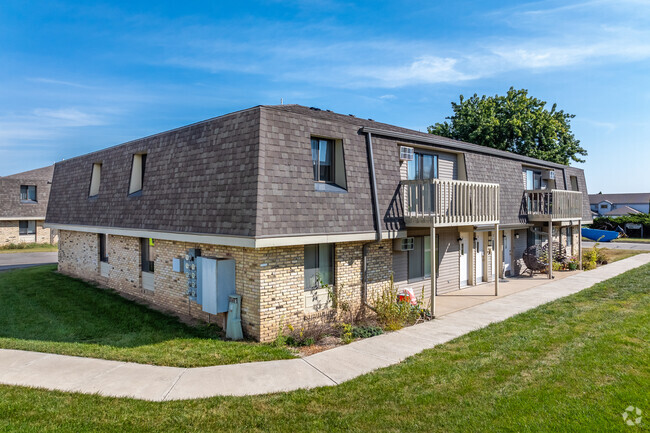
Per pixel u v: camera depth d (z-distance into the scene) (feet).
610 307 40.09
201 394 21.22
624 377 23.44
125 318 36.76
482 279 57.36
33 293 48.08
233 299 30.96
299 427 18.19
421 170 45.73
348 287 36.19
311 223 31.12
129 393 21.17
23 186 116.47
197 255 35.27
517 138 108.27
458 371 24.34
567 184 74.08
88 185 55.77
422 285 45.37
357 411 19.60
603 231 137.28
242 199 29.55
